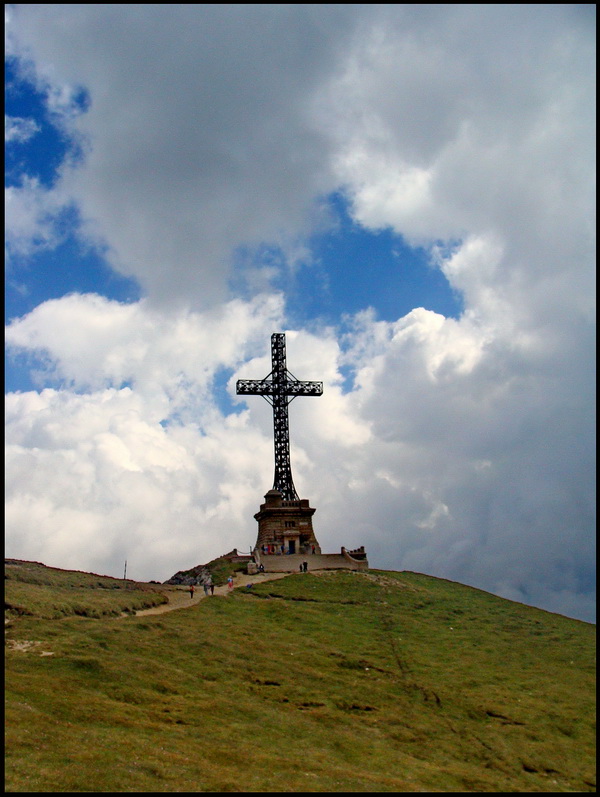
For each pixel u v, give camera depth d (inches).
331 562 4429.1
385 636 2982.3
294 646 2704.2
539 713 2294.5
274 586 3713.1
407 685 2426.2
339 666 2549.2
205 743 1756.9
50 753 1519.4
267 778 1599.4
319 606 3388.3
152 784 1475.1
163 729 1797.5
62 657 2150.6
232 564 4303.6
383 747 1941.4
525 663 2797.7
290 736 1911.9
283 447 5029.5
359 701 2247.8
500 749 2021.4
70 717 1750.7
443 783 1748.3
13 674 1969.7
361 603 3503.9
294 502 4790.8
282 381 5108.3
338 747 1891.0
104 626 2556.6
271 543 4653.1
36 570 3403.1
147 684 2092.8
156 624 2696.9
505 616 3533.5
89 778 1443.2
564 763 1980.8
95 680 2042.3
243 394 5068.9
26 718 1665.8
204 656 2433.6
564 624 3440.0
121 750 1605.6
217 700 2073.1
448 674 2593.5
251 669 2391.7
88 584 3336.6
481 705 2320.4
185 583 4239.7
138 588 3489.2
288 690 2257.6
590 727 2222.0
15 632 2327.8
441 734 2091.5
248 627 2888.8
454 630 3203.7
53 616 2581.2
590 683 2593.5
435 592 3929.6
